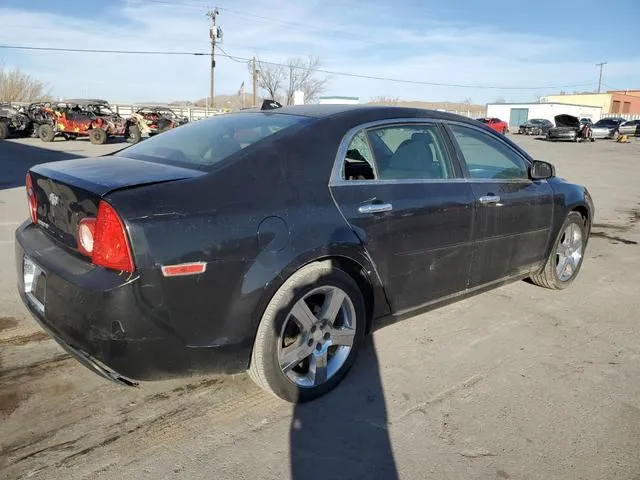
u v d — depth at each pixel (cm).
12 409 283
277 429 275
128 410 286
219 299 253
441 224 348
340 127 314
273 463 250
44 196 287
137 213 235
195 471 242
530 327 417
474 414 295
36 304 281
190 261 242
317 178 293
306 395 297
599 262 621
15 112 2436
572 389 325
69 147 2073
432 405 302
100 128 2242
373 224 309
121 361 239
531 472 250
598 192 1232
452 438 273
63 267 252
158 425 274
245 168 274
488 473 248
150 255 234
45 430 267
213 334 256
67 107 2325
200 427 274
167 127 2522
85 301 234
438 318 430
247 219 260
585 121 4012
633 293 507
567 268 505
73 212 258
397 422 285
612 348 384
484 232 383
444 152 368
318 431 275
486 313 443
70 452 251
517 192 414
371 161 323
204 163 281
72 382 312
